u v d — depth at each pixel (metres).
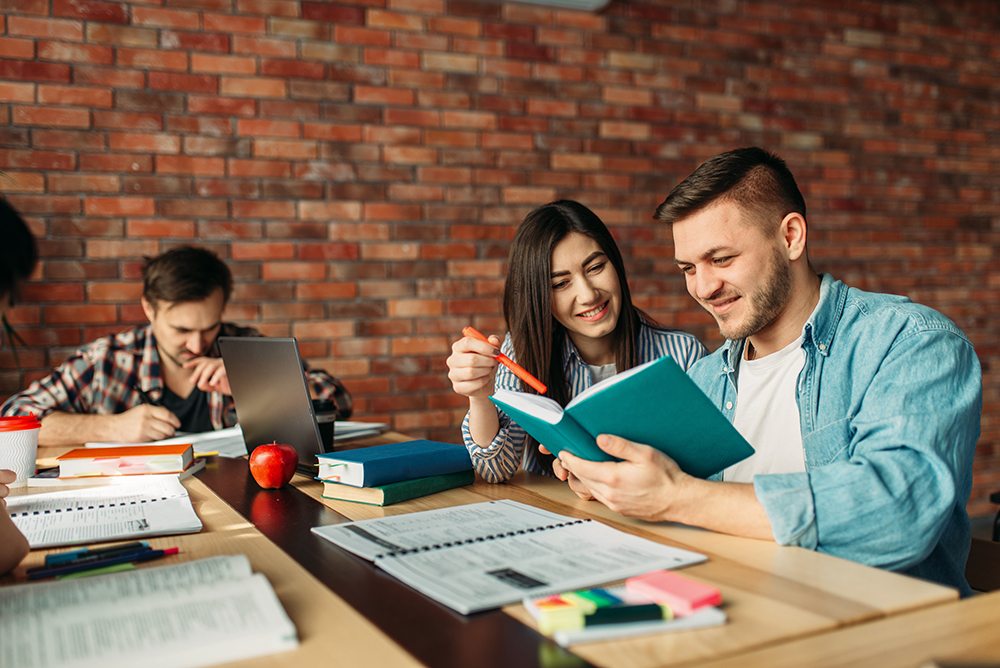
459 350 1.25
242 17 2.69
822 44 3.49
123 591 0.67
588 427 0.88
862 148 3.58
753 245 1.10
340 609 0.68
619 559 0.79
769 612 0.66
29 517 1.02
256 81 2.72
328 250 2.83
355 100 2.84
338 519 1.02
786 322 1.20
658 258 3.27
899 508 0.85
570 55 3.11
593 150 3.16
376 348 2.90
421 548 0.84
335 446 1.64
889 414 0.95
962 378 0.98
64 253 2.52
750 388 1.27
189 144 2.65
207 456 1.56
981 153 3.82
